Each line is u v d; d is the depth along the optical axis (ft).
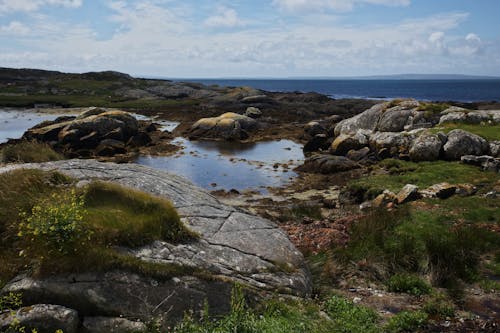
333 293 30.40
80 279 21.35
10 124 164.86
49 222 22.11
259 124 162.09
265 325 21.88
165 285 22.82
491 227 42.70
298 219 55.36
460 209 49.90
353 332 24.16
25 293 20.58
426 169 77.56
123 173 34.63
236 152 120.88
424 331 24.89
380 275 33.53
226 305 23.72
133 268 22.59
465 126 98.53
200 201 34.53
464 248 35.65
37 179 28.43
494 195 56.65
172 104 248.93
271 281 26.94
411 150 90.07
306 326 23.36
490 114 103.35
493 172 71.26
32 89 297.94
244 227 32.14
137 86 332.39
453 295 30.04
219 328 21.25
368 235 39.68
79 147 119.75
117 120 130.82
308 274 30.94
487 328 25.20
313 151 121.90
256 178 89.56
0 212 25.31
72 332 19.62
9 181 27.73
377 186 66.13
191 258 25.46
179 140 142.41
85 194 27.50
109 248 23.25
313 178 88.53
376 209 51.16
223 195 75.41
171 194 33.73
